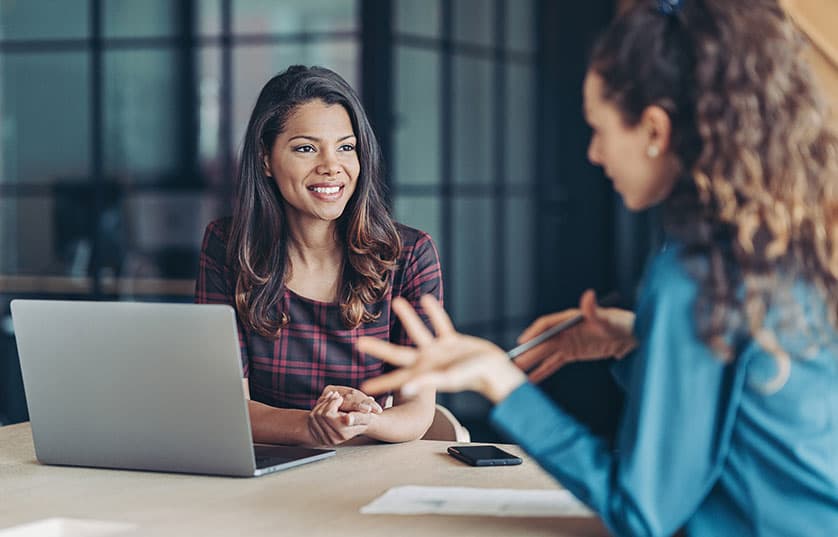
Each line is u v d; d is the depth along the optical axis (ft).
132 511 5.94
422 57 18.93
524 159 21.81
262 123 8.20
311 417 7.45
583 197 21.81
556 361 6.69
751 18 4.93
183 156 22.15
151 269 22.30
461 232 20.01
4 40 22.53
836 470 4.85
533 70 21.97
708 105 4.84
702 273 4.82
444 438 8.29
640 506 4.78
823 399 4.87
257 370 8.45
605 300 6.76
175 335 6.56
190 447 6.74
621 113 5.04
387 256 8.44
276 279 8.35
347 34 19.89
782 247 4.80
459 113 19.93
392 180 18.01
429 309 5.15
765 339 4.77
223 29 21.30
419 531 5.49
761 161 4.83
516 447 7.61
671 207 5.00
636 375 4.95
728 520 4.98
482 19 20.51
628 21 5.08
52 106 22.44
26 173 22.62
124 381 6.79
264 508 5.97
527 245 21.97
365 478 6.69
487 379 5.08
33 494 6.36
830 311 4.90
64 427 7.04
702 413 4.83
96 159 21.90
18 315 6.96
